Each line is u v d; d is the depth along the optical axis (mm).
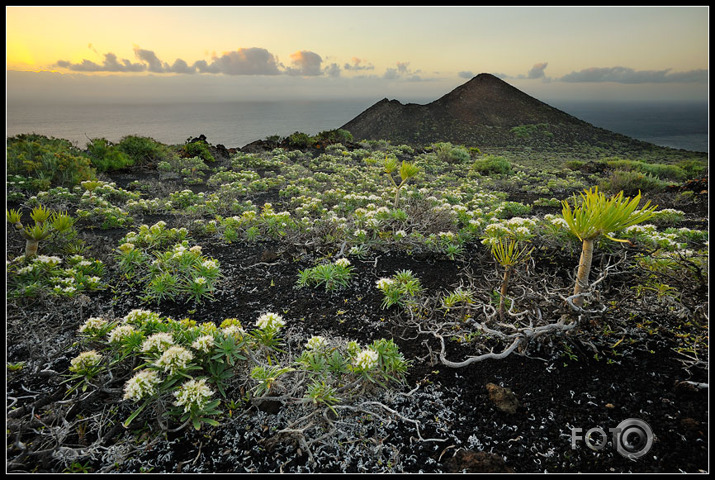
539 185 12859
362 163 16812
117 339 2148
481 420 2021
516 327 2383
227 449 1877
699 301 2312
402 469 1748
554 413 2006
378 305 3518
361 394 2193
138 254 4199
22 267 3500
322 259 4656
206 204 7383
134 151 12828
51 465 1769
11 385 2312
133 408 2111
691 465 1616
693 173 16734
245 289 3912
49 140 11492
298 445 1896
